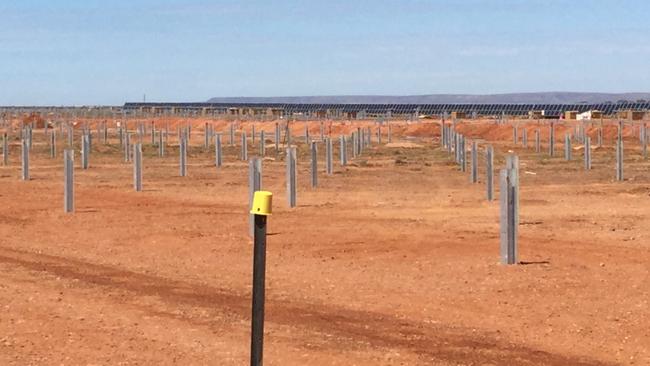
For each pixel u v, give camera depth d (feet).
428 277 50.47
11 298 44.24
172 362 32.73
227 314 40.78
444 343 35.88
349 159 184.44
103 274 52.08
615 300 44.09
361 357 33.32
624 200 93.25
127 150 178.60
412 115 481.46
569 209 84.23
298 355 33.50
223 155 204.74
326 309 42.39
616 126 310.65
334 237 65.98
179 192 105.50
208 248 62.13
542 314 41.27
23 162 125.90
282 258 57.67
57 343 35.58
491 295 45.47
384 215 79.97
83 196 98.84
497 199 95.45
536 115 455.22
